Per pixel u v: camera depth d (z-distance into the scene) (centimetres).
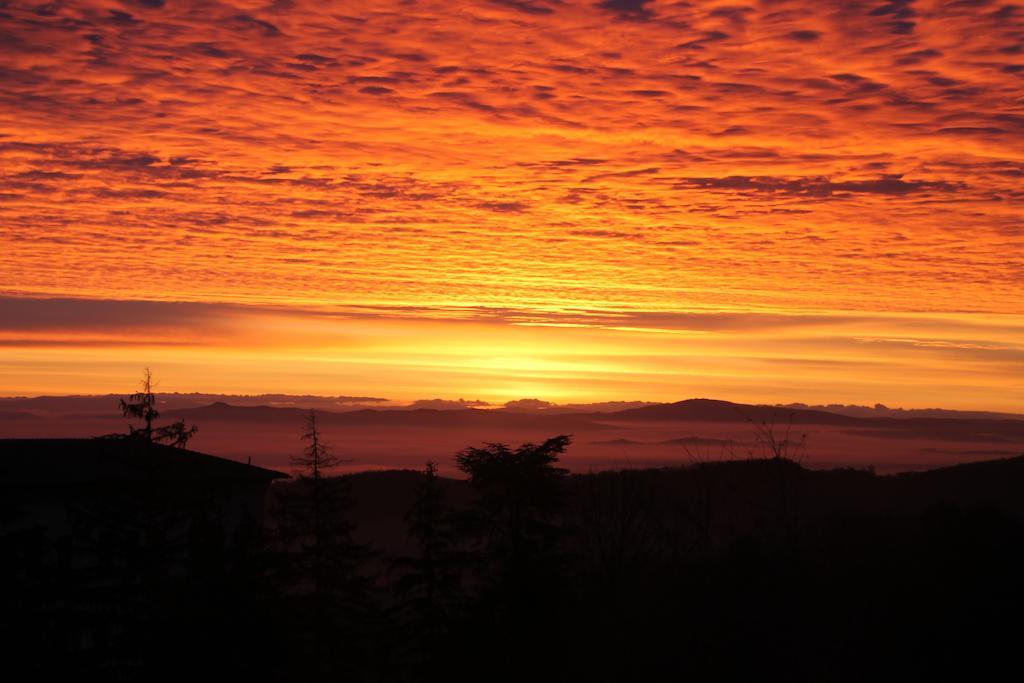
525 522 2008
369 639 2414
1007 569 2027
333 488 2633
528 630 1908
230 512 2728
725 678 1733
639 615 2088
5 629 1758
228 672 1695
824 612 1958
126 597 1769
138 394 1856
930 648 1719
